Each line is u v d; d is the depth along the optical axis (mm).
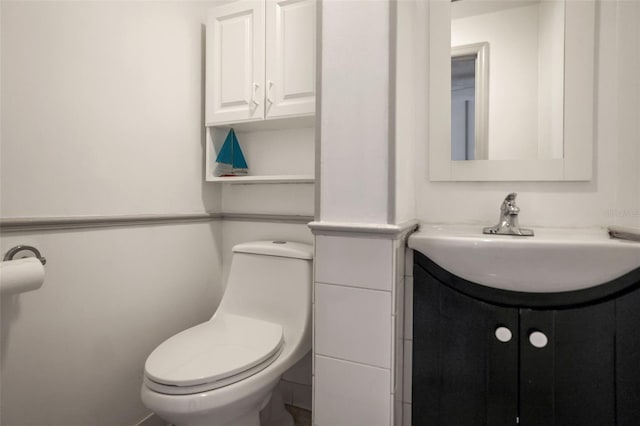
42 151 942
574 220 979
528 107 1014
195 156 1472
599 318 729
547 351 760
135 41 1203
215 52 1412
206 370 852
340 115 905
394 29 844
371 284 849
